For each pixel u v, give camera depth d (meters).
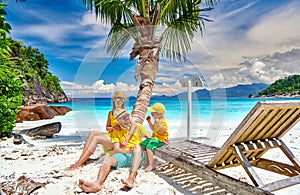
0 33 5.68
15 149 4.72
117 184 2.65
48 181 2.81
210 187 2.69
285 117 2.50
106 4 5.02
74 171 3.01
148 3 4.45
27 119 10.84
